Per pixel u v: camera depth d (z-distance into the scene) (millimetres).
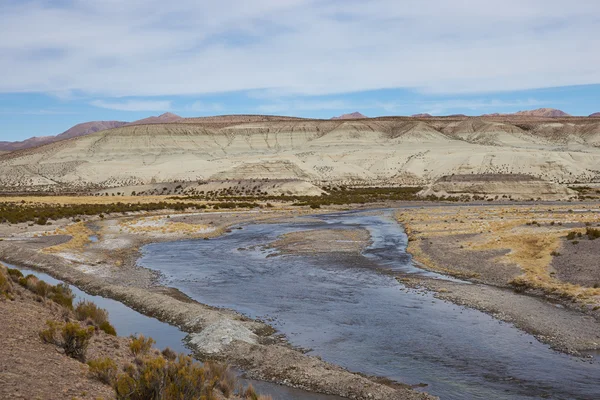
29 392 10320
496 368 17000
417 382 15961
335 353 18625
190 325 21500
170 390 10891
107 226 59188
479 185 117938
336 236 50625
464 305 25062
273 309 24656
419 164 185000
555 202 101812
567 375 16328
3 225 55656
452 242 42438
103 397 11047
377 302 25781
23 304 18438
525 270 30641
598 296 24484
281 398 14945
